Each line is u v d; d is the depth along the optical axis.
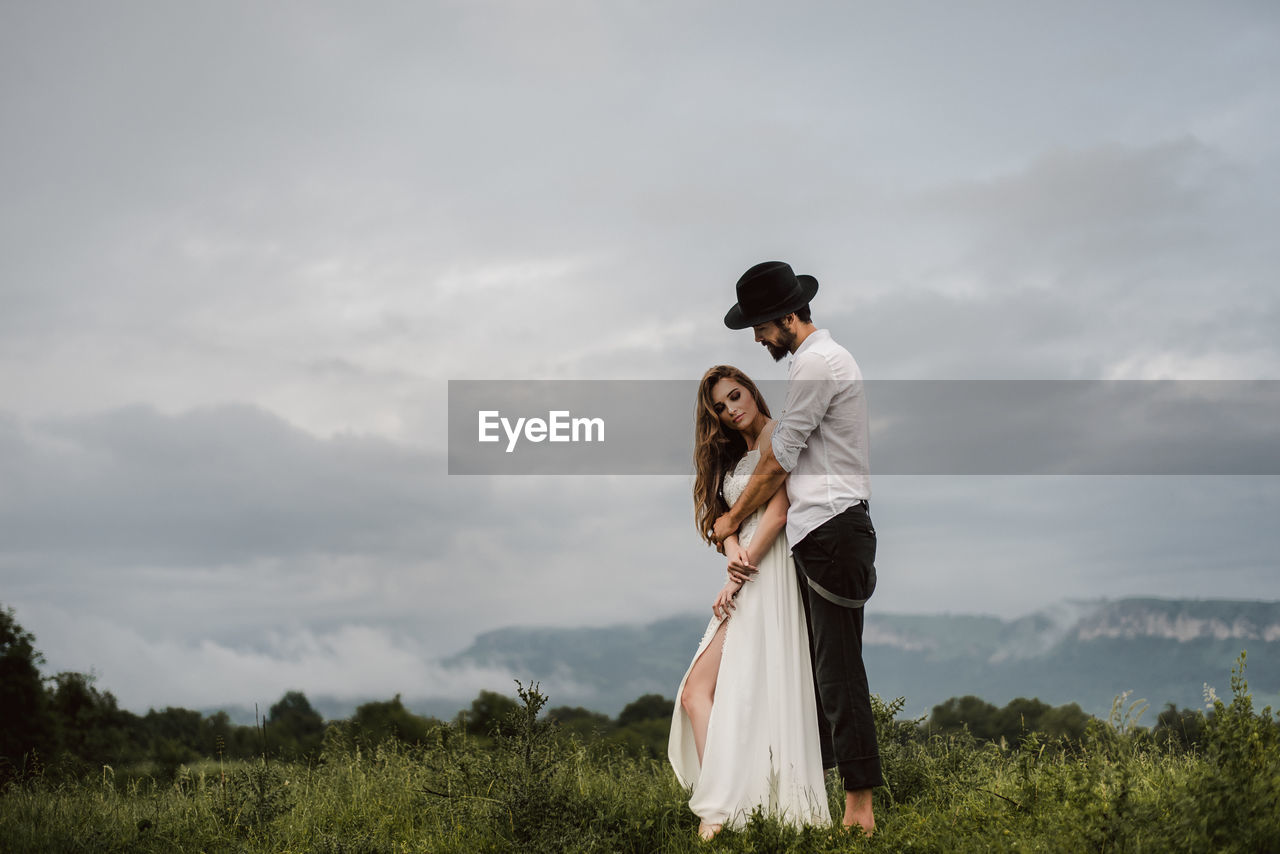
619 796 5.49
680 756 5.27
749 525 5.16
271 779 6.01
